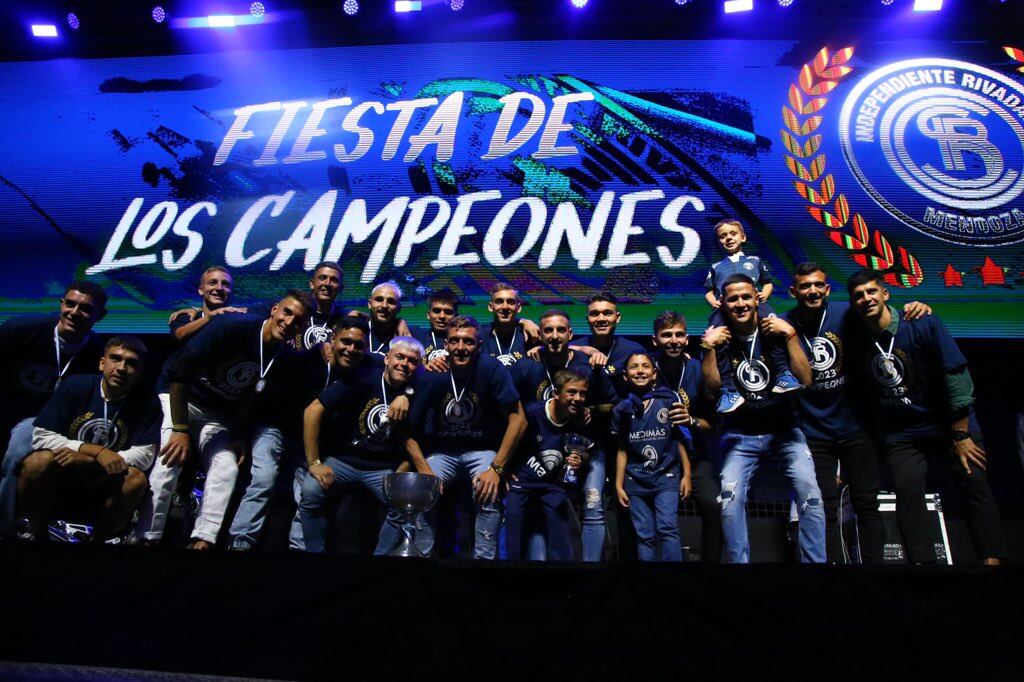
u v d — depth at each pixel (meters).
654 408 3.71
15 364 3.81
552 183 5.46
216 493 3.35
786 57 5.59
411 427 3.59
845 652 2.03
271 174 5.59
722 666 2.03
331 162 5.60
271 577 2.10
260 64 5.81
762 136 5.45
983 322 5.04
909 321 3.49
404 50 5.79
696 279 5.20
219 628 2.06
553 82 5.66
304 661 2.04
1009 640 2.03
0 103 5.73
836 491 3.60
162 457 3.31
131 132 5.68
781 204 5.31
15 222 5.51
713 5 5.69
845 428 3.57
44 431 3.28
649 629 2.06
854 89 5.50
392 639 2.05
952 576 2.09
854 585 2.09
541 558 3.69
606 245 5.31
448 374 3.66
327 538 3.79
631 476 3.69
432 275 5.34
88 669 2.04
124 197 5.55
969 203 5.24
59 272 5.41
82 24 5.83
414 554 2.97
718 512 3.79
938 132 5.39
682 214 5.34
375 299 4.13
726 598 2.08
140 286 5.37
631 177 5.43
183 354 3.36
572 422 3.72
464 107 5.66
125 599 2.09
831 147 5.40
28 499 3.12
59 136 5.68
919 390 3.46
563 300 5.23
